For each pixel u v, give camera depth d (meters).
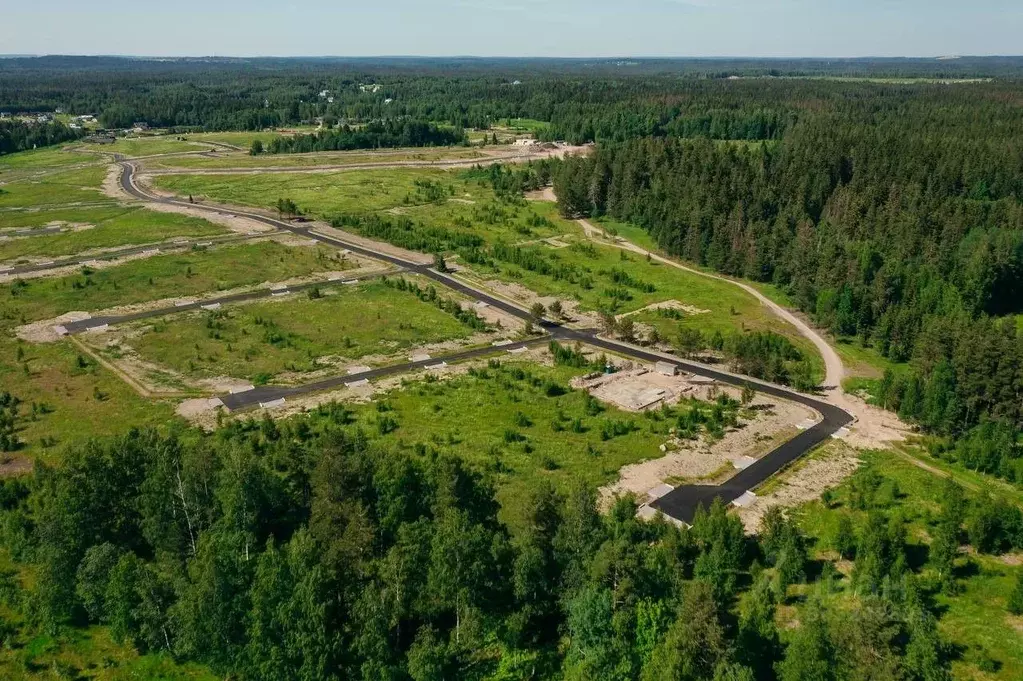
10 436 87.94
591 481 80.56
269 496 62.97
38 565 61.97
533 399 101.81
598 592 52.12
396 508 60.81
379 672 49.59
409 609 53.88
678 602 52.84
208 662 53.38
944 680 48.03
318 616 49.84
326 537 56.91
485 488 66.19
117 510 62.06
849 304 130.00
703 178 190.88
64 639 56.62
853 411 101.25
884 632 47.56
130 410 96.31
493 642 54.31
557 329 131.50
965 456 86.75
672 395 103.88
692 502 77.56
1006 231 158.62
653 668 47.97
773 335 124.19
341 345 119.75
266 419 88.38
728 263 165.12
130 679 53.09
